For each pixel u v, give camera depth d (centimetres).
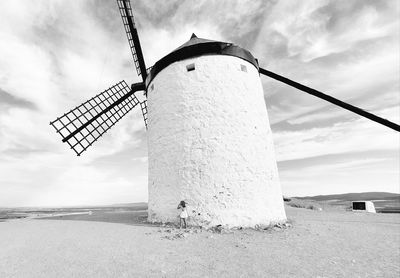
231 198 893
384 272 502
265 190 953
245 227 866
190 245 656
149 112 1182
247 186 920
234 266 511
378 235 845
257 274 473
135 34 1288
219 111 988
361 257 595
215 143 948
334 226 995
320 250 640
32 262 541
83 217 1552
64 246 672
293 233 823
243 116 1008
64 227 1047
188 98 1023
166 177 988
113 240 720
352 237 801
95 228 962
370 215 1505
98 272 471
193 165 937
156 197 1019
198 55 1064
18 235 889
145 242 687
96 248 636
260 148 1003
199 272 475
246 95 1048
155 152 1068
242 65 1098
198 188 909
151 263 520
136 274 462
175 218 923
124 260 539
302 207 2278
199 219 880
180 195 929
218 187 900
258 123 1040
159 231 824
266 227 879
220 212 876
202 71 1042
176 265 511
